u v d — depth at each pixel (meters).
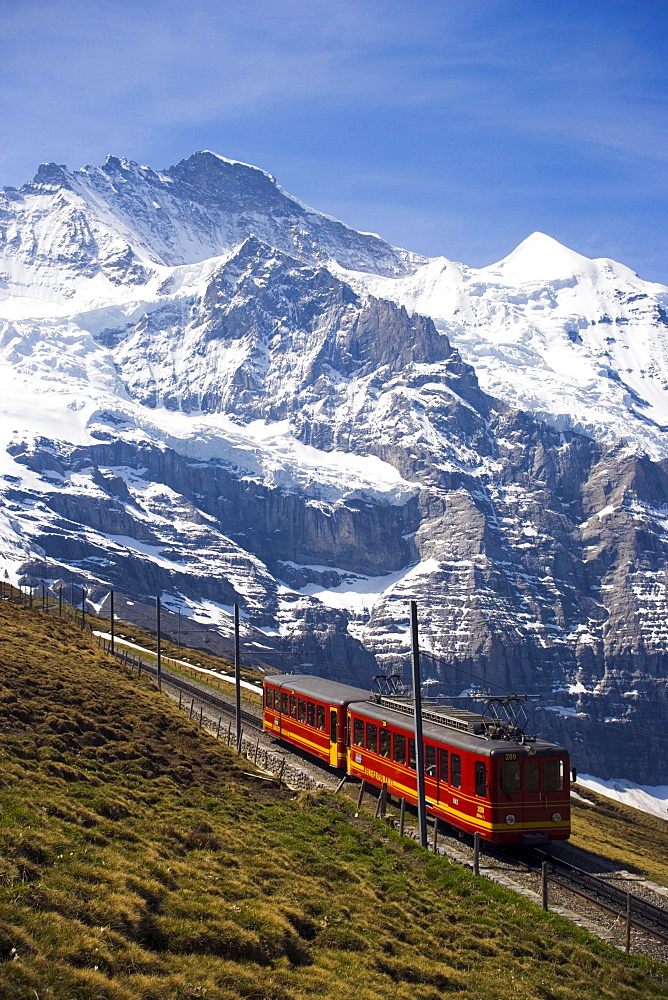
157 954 19.45
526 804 37.97
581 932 29.44
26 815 25.30
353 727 50.03
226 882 25.36
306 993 20.09
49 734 40.25
